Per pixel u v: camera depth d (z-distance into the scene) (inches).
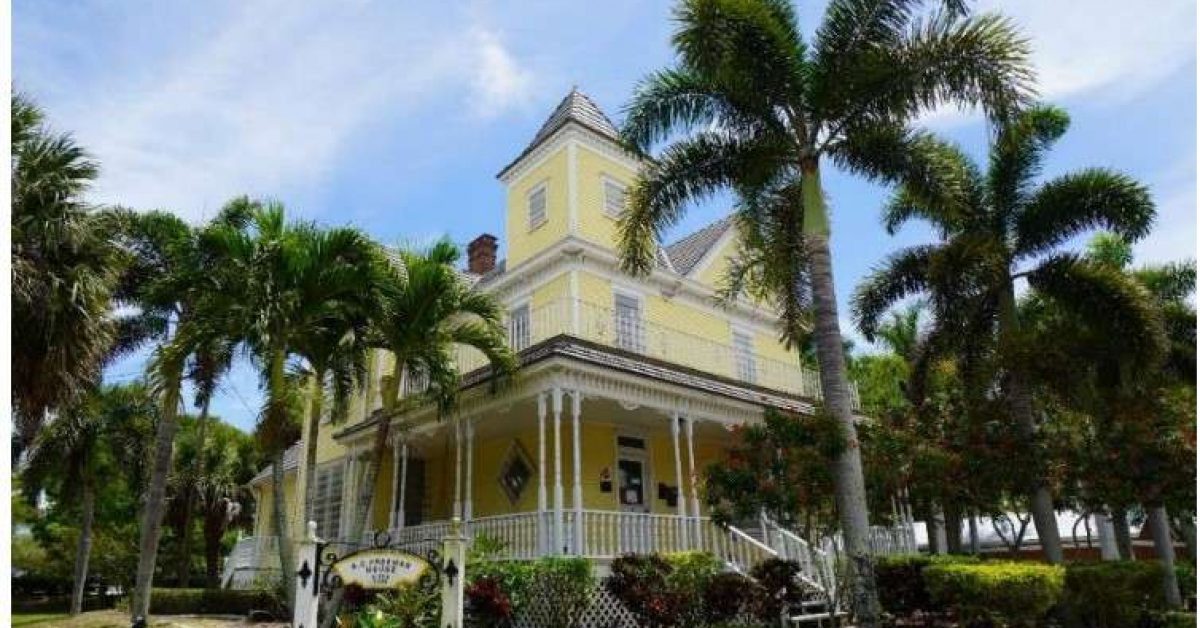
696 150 518.9
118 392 906.1
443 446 790.5
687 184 524.1
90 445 883.4
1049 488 567.2
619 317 730.8
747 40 479.8
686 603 469.7
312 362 539.2
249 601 796.6
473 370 698.2
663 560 495.5
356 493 791.1
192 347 494.9
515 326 790.5
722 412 688.4
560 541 523.2
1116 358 588.4
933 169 521.3
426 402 630.5
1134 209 606.2
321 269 495.8
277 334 490.0
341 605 378.0
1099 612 502.9
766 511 453.7
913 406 647.8
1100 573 499.8
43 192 398.9
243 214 729.0
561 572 489.1
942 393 677.3
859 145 511.2
